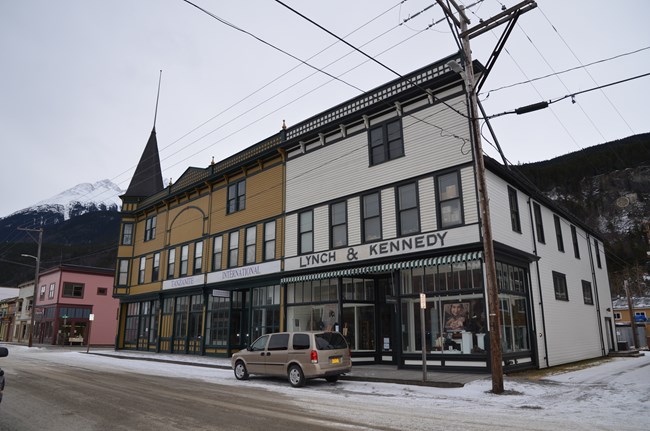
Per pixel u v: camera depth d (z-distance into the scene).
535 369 18.31
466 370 15.90
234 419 8.71
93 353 32.62
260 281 24.73
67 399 11.02
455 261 16.36
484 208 13.51
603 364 21.14
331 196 21.64
